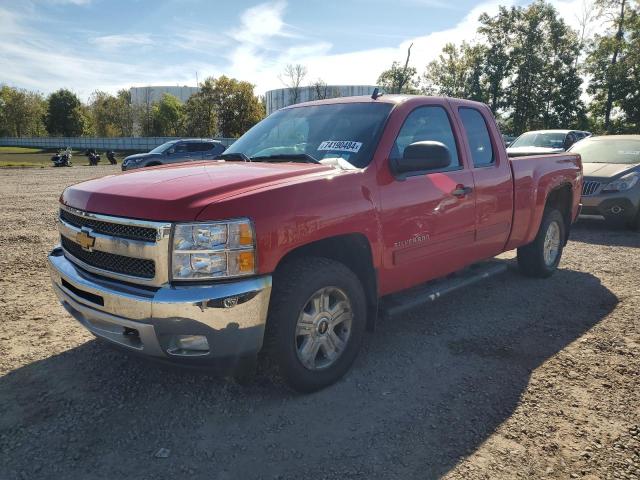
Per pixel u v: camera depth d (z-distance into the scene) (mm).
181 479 2455
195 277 2676
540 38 46688
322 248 3324
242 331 2746
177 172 3395
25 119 105750
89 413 3008
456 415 3018
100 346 3906
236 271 2713
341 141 3740
